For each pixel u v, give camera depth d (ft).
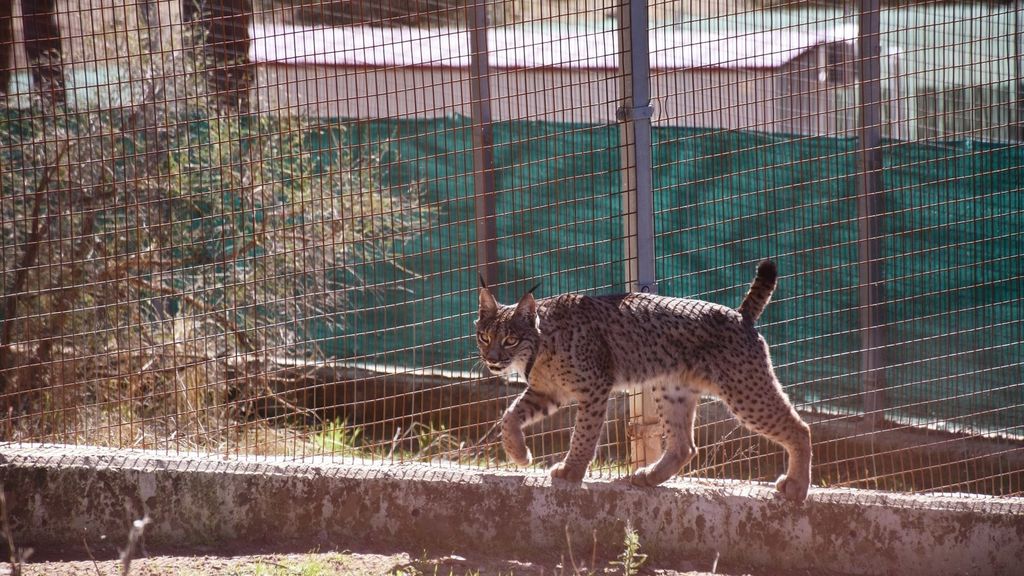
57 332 36.58
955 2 38.65
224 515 27.81
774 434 30.68
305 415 38.63
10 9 34.14
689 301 31.24
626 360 30.58
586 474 31.89
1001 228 40.65
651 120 30.32
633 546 26.04
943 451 38.40
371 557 27.09
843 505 30.55
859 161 37.40
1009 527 31.22
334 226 36.42
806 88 42.01
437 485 28.63
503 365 29.89
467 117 45.83
